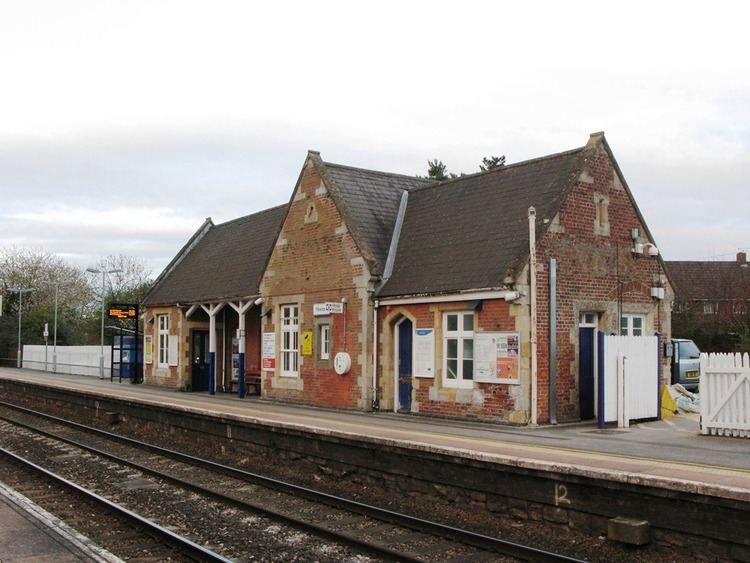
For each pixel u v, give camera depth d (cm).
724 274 5012
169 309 3064
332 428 1416
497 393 1652
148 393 2630
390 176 2305
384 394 1947
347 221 2042
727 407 1400
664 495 867
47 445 1891
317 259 2156
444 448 1134
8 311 6366
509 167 1952
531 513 1018
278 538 1002
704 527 835
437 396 1795
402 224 2144
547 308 1673
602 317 1811
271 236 2744
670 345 1969
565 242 1722
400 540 985
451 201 2044
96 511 1145
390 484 1243
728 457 1124
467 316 1761
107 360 4116
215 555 870
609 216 1841
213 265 2973
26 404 3111
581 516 958
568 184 1741
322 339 2145
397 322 1950
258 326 2708
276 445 1524
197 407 1895
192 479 1430
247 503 1160
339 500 1172
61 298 6731
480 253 1775
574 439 1366
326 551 940
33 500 1218
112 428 2250
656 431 1520
